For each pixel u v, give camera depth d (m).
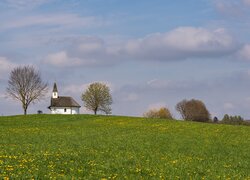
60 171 22.11
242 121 152.00
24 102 115.75
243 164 31.03
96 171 22.86
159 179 21.94
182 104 160.00
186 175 23.83
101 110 142.62
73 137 46.09
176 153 35.12
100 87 141.50
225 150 39.09
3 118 77.38
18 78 115.31
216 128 60.34
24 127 61.12
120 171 23.64
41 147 34.19
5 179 18.80
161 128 59.34
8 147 32.97
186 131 55.78
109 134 50.38
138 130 56.28
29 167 22.62
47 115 81.62
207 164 29.28
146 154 32.84
